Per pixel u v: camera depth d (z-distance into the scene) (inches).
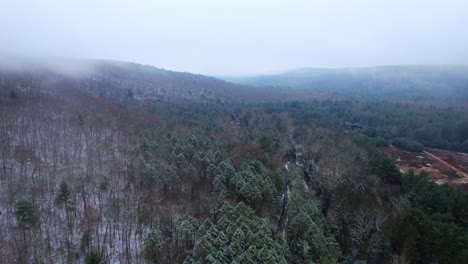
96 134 3688.5
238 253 1648.6
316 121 5580.7
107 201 2421.3
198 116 5698.8
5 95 4261.8
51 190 2389.3
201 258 1704.0
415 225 1967.3
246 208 2044.8
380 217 2222.0
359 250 2158.0
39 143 3181.6
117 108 5191.9
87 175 2669.8
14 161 2753.4
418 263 1884.8
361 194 2466.8
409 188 2736.2
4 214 2103.8
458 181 3742.6
